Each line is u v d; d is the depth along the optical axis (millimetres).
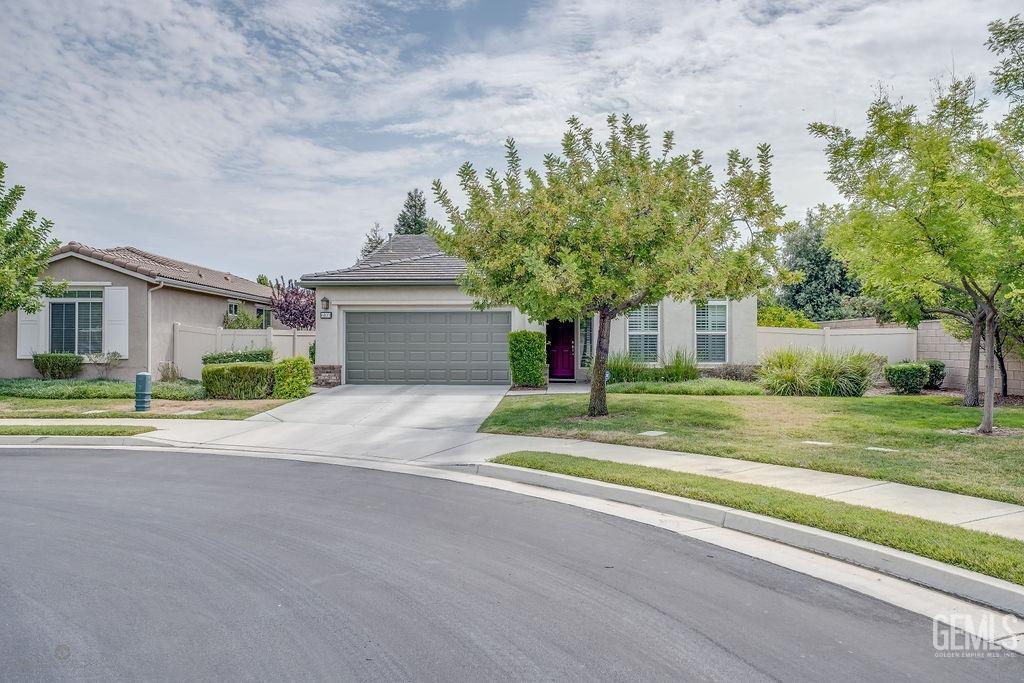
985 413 10195
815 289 36344
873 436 10195
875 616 4230
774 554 5492
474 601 4461
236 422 13375
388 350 18875
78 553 5480
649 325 19328
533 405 14328
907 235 9492
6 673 3484
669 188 11281
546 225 10914
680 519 6574
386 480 8484
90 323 19906
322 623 4105
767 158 11102
